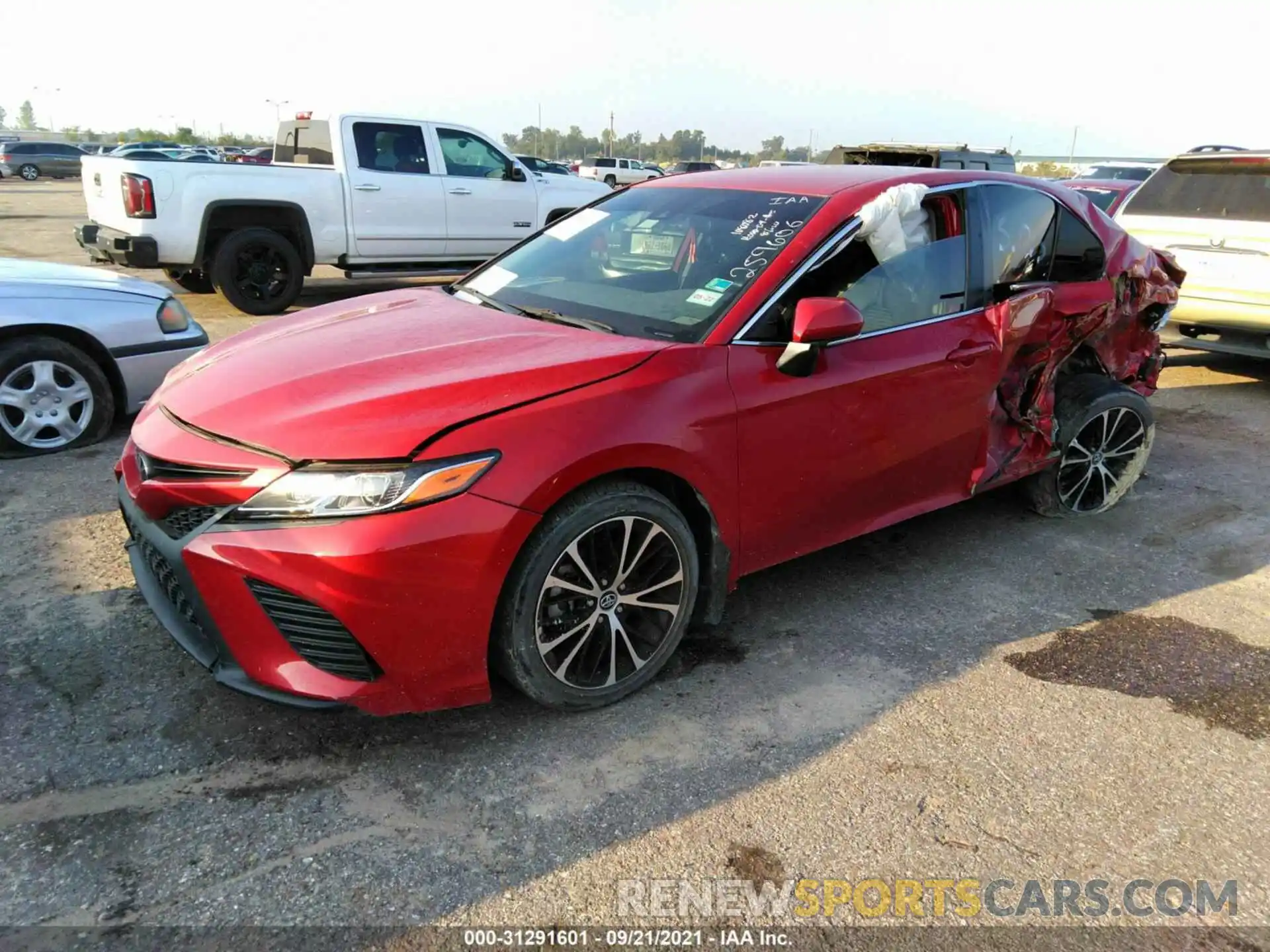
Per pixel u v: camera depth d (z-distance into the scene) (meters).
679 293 3.11
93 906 2.00
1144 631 3.35
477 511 2.30
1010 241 3.77
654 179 4.14
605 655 2.75
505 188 10.25
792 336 2.95
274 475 2.28
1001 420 3.82
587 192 11.07
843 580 3.69
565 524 2.47
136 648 2.98
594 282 3.40
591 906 2.06
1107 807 2.43
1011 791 2.48
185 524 2.42
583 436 2.45
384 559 2.21
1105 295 4.00
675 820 2.32
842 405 3.07
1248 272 6.41
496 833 2.26
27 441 4.61
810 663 3.07
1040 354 3.80
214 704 2.71
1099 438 4.28
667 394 2.65
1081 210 4.15
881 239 3.25
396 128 9.45
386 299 3.67
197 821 2.26
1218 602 3.60
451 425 2.33
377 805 2.34
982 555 3.98
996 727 2.75
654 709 2.79
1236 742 2.73
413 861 2.16
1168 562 3.96
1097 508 4.45
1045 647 3.22
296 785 2.40
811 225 3.14
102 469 4.51
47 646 2.97
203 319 8.55
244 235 8.62
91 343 4.74
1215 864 2.25
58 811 2.26
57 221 18.16
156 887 2.06
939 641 3.24
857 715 2.79
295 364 2.77
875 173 3.57
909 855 2.24
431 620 2.31
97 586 3.37
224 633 2.37
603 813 2.34
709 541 2.91
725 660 3.08
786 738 2.66
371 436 2.29
